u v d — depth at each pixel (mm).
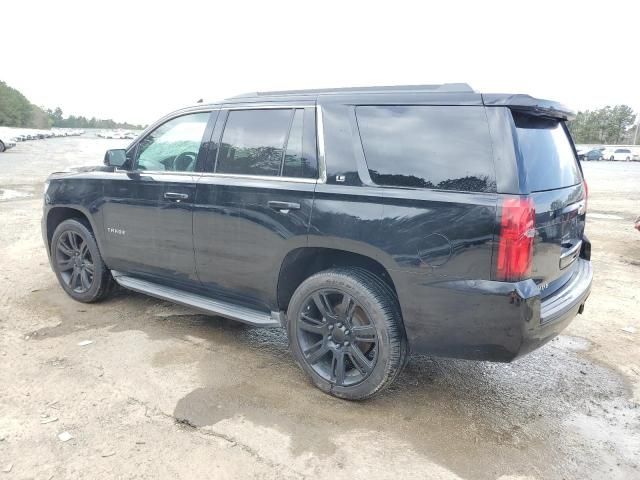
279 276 3484
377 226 2955
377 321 3049
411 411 3213
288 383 3514
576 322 4801
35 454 2686
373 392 3148
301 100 3434
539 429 3057
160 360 3803
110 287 4918
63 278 5066
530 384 3609
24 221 9203
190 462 2654
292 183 3336
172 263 4094
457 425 3072
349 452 2777
